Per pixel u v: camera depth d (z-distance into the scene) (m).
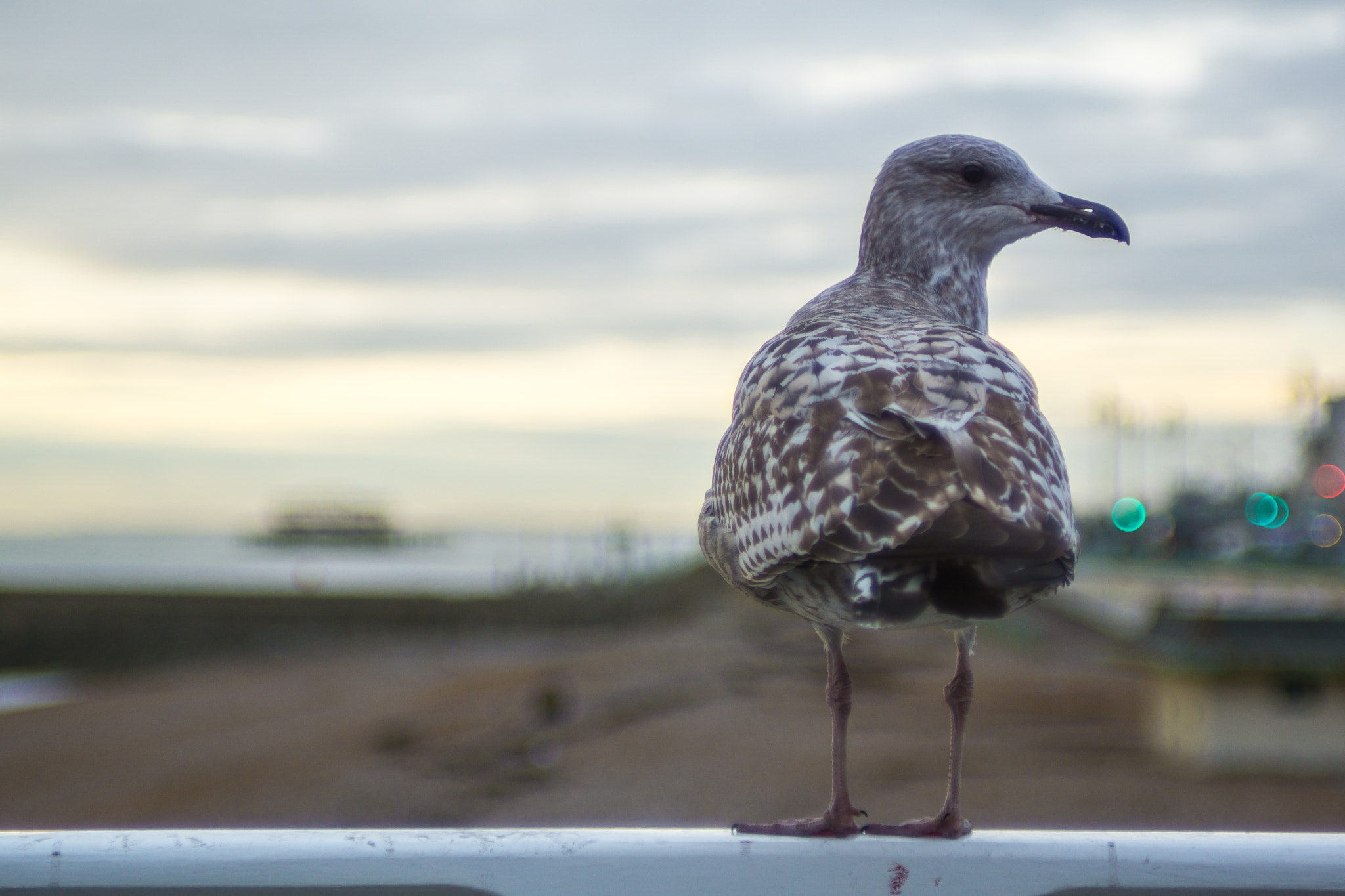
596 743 18.88
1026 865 2.02
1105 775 14.68
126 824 19.17
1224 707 15.04
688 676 25.89
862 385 2.57
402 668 45.91
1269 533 64.38
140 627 65.75
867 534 2.29
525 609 63.34
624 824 13.72
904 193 3.85
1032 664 26.28
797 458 2.56
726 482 2.99
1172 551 67.06
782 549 2.56
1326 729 15.02
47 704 39.84
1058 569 2.30
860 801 13.58
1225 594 34.19
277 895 1.99
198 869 1.99
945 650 28.48
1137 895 2.01
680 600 65.88
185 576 127.44
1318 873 1.99
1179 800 13.41
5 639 63.31
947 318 3.29
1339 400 64.38
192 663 59.22
